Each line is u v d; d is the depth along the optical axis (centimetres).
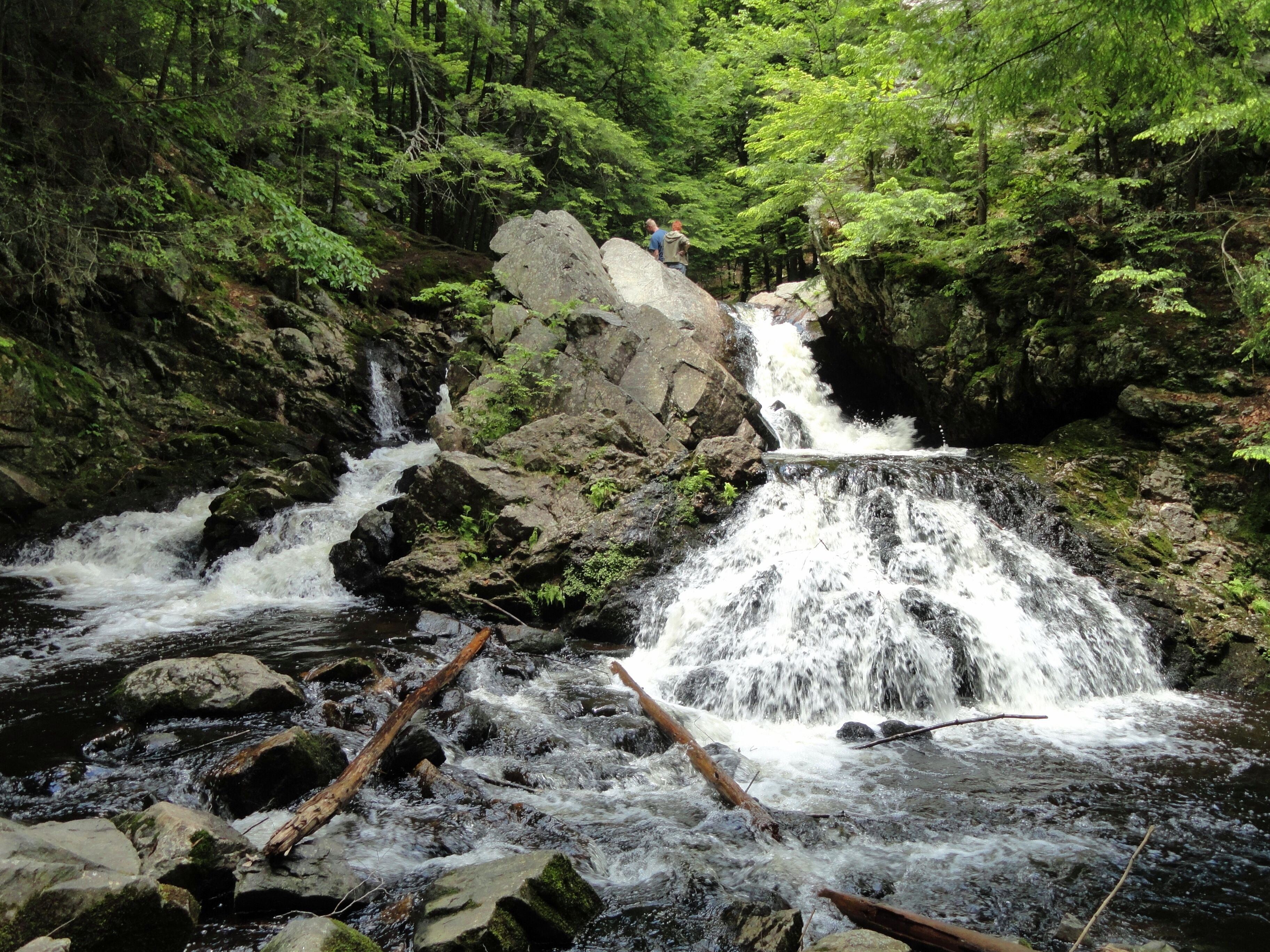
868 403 1542
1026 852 489
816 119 1374
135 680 665
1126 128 1207
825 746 665
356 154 1936
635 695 730
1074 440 1075
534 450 1091
